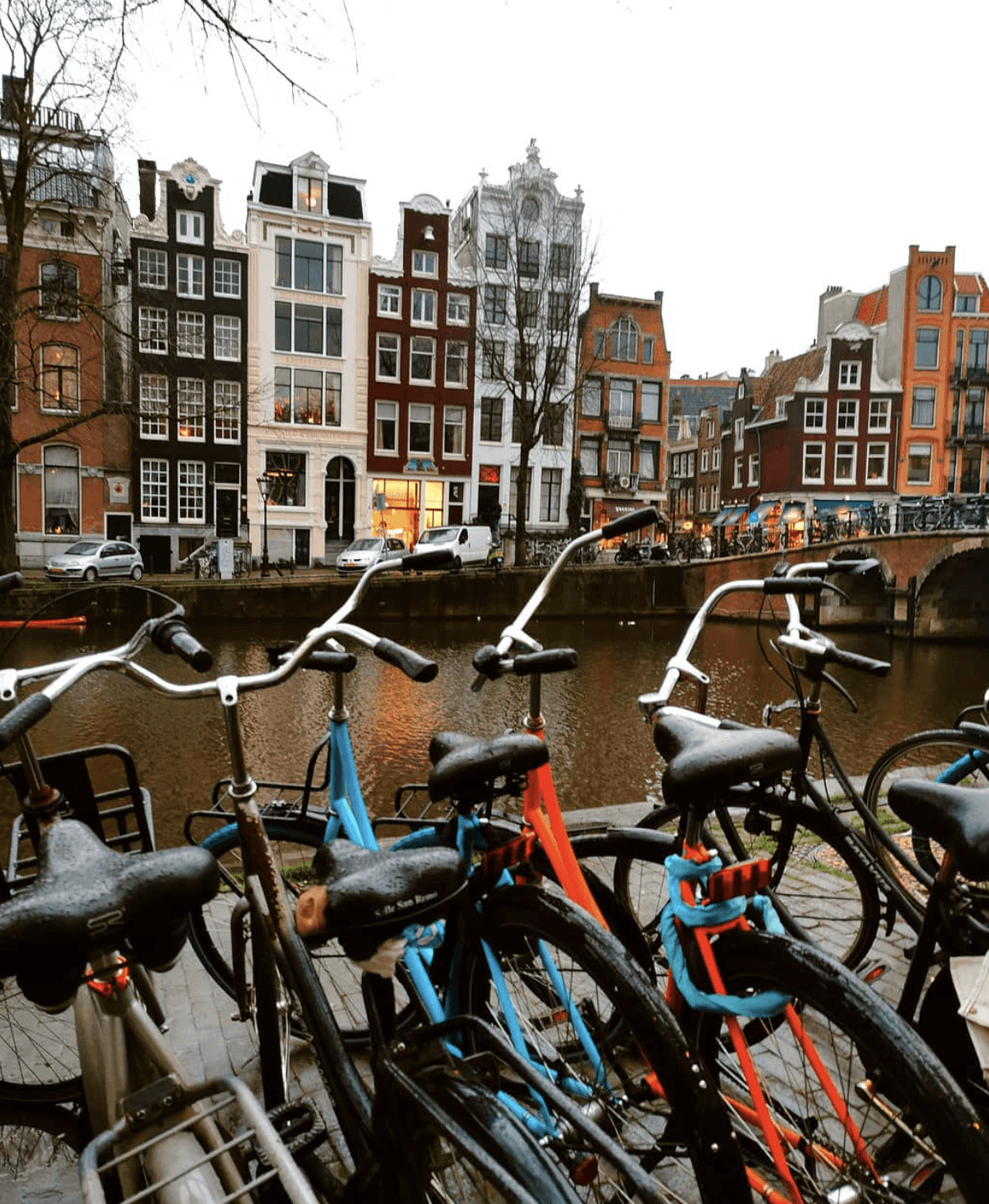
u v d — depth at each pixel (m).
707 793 1.49
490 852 1.68
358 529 31.23
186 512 28.78
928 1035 1.84
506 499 33.47
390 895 1.24
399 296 31.03
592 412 35.56
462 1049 1.69
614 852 2.27
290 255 29.47
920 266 37.66
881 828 2.69
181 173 27.69
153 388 27.98
